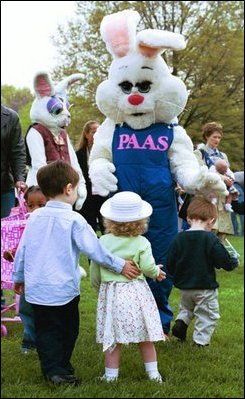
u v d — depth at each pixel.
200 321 5.16
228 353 5.09
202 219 5.23
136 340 4.07
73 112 19.14
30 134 6.23
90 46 19.31
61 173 4.09
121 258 4.13
